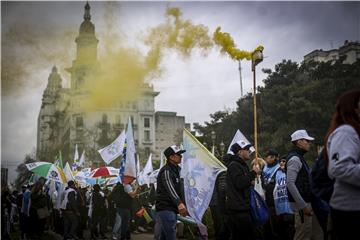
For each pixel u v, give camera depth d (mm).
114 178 17141
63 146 43625
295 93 29000
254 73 10227
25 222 13094
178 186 6590
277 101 30438
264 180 8867
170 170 6543
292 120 28641
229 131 35094
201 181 8523
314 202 5648
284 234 8203
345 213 3250
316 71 30906
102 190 16125
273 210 8539
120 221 11125
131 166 11273
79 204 13867
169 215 6402
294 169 5875
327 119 27625
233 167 6141
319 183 3672
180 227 11727
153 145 61531
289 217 7820
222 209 7570
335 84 28438
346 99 3400
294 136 6141
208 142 31438
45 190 16859
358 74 29000
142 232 15320
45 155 42594
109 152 14531
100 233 14195
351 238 3236
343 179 3158
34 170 13586
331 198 3393
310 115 27656
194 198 8516
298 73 32156
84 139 44031
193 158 8727
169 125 65500
